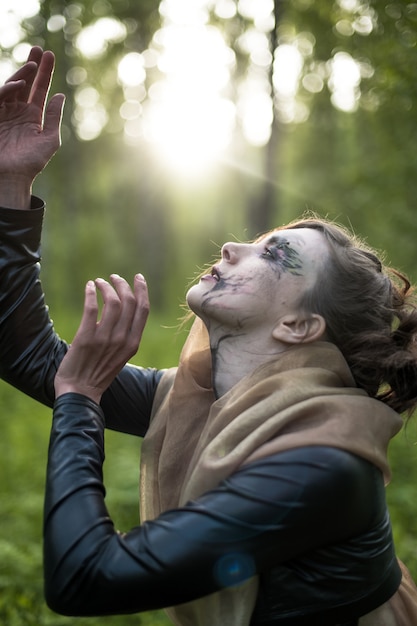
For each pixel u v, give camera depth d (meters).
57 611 1.66
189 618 1.83
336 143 16.19
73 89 17.58
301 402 1.79
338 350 1.94
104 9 13.94
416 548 4.67
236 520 1.62
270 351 1.96
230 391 1.92
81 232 26.34
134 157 25.72
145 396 2.29
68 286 24.58
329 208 8.98
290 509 1.64
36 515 5.73
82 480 1.73
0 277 2.14
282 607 1.76
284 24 9.23
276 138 12.67
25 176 2.15
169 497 1.96
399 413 2.02
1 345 2.18
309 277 1.95
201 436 1.92
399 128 6.60
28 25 9.01
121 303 1.97
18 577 4.57
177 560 1.59
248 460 1.72
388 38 5.23
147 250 25.91
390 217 7.60
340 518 1.70
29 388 2.21
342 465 1.69
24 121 2.17
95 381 1.94
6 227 2.12
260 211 13.01
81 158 24.66
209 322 2.01
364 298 1.99
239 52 13.62
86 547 1.63
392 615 1.90
